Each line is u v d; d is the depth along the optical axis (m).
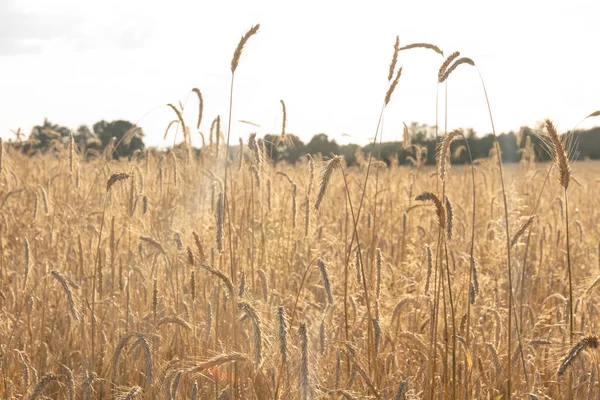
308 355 3.90
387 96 5.46
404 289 7.17
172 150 8.09
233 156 7.91
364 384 5.28
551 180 12.92
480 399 5.43
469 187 11.79
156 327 5.37
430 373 5.30
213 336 5.57
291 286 7.32
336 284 7.00
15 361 5.66
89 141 14.84
